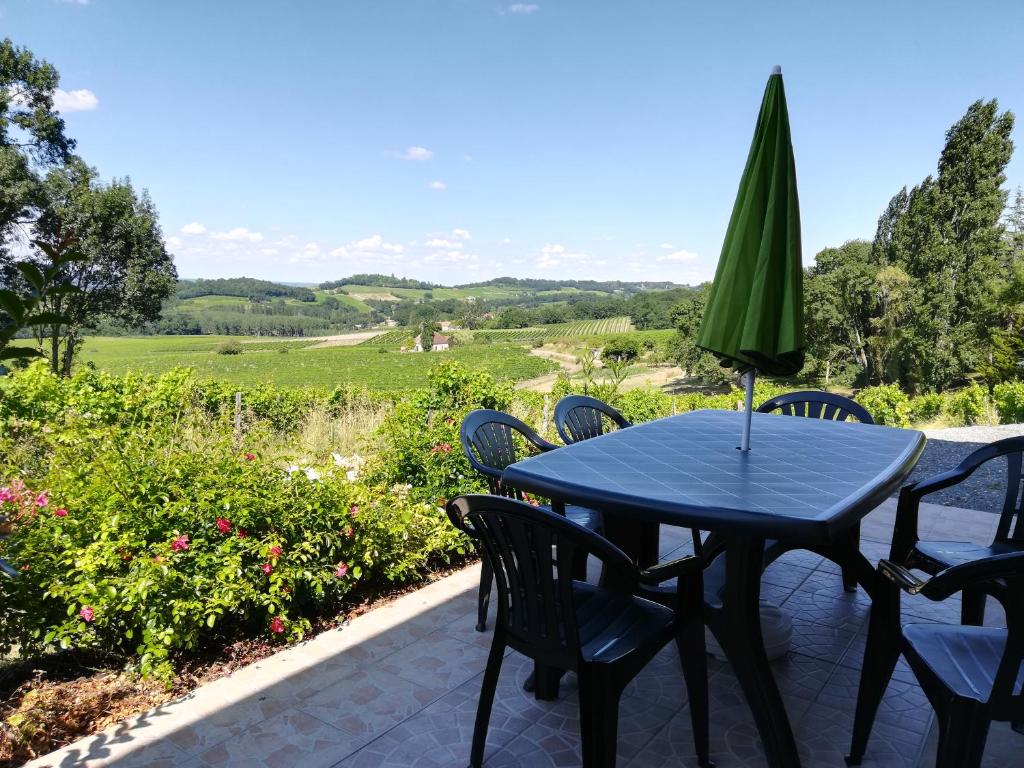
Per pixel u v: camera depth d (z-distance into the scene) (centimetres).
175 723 199
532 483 197
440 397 702
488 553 172
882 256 3516
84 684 222
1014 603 133
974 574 138
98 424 354
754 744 192
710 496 173
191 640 231
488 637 260
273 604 252
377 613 283
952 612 285
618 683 157
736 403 1323
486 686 176
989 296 2784
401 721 201
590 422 355
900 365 3097
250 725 199
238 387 1000
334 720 202
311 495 295
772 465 216
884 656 176
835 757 185
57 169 2086
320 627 270
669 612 182
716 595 207
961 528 409
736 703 215
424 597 300
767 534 154
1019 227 3003
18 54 1992
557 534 152
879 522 423
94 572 225
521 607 168
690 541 381
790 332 191
